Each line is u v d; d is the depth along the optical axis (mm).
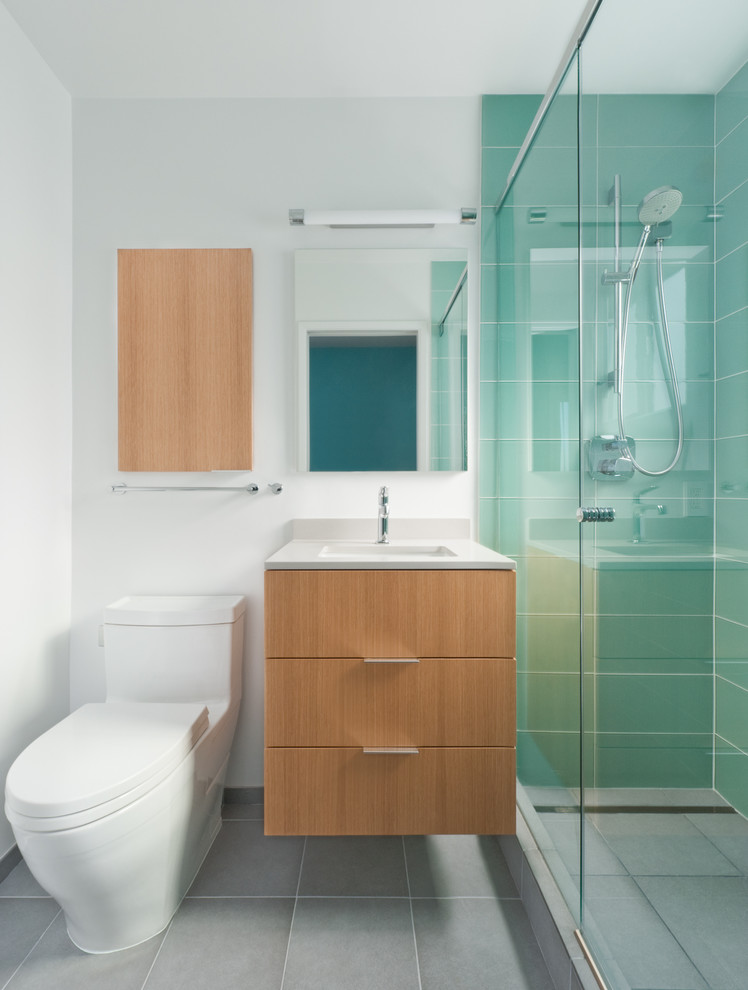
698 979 837
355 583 1426
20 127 1710
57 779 1237
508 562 1429
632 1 990
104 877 1240
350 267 2016
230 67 1876
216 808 1790
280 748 1428
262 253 2025
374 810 1429
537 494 1622
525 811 1680
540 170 1571
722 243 756
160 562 2023
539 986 1256
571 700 1343
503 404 1980
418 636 1431
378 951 1345
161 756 1331
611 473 1104
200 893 1536
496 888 1564
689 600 841
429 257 2021
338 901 1509
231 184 2020
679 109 850
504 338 1966
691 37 819
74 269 2010
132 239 2016
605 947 1126
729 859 759
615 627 1096
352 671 1427
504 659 1436
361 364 2023
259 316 2025
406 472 2037
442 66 1882
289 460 2033
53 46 1777
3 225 1633
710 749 795
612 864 1106
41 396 1830
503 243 1961
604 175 1123
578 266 1270
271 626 1426
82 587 2016
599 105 1140
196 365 1993
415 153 2035
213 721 1716
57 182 1922
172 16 1660
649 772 962
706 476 797
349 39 1759
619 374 1062
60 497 1951
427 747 1433
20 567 1723
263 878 1597
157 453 1993
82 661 2016
